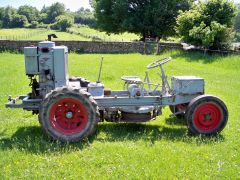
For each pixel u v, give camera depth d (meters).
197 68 17.28
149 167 5.11
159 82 12.63
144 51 27.89
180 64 18.66
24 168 5.10
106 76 13.83
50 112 6.11
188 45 25.62
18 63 18.92
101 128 7.00
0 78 13.16
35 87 6.82
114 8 36.34
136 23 35.53
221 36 22.72
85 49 28.19
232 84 12.80
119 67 16.81
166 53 24.91
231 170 5.05
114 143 6.11
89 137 6.38
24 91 10.56
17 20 123.50
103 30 39.59
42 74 6.59
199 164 5.27
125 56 23.11
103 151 5.71
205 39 22.06
